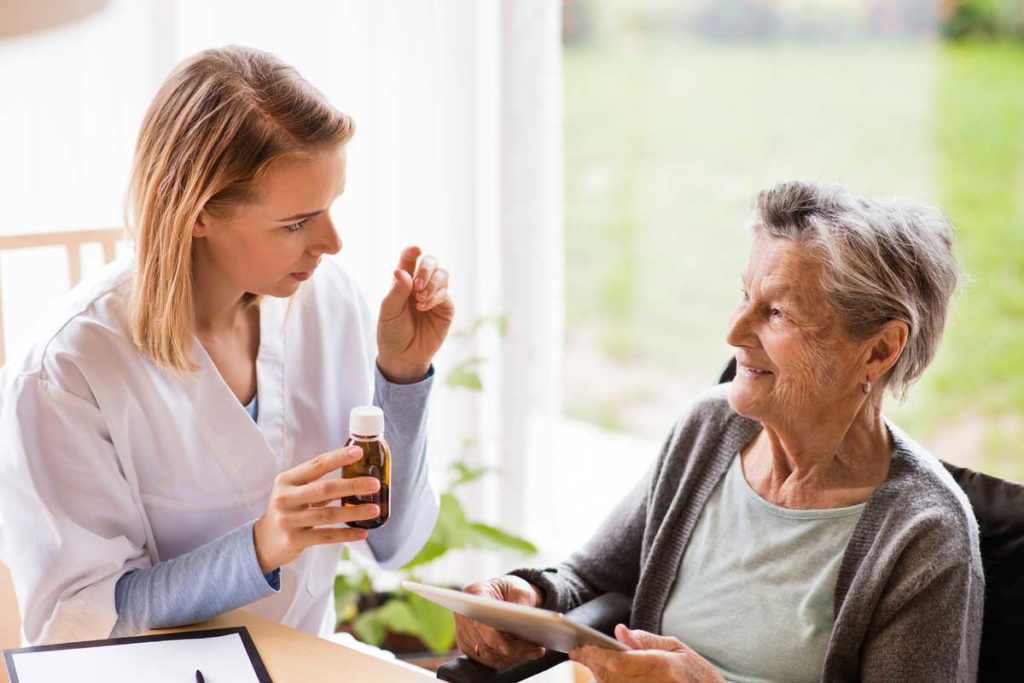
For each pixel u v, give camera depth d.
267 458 1.34
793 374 1.18
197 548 1.31
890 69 5.51
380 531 1.45
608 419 5.87
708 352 5.91
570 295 5.98
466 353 2.31
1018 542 1.24
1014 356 5.02
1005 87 5.23
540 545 2.57
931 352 1.22
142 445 1.27
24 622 1.24
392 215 2.22
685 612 1.33
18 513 1.21
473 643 1.26
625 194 6.00
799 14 5.67
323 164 1.18
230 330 1.34
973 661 1.18
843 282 1.14
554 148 2.34
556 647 1.14
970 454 4.96
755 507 1.29
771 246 1.19
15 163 1.91
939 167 5.42
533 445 2.51
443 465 2.35
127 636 1.21
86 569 1.21
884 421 1.26
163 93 1.20
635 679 1.05
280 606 1.41
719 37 5.82
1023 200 5.21
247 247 1.21
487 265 2.32
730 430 1.36
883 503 1.19
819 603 1.22
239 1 2.02
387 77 2.16
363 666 1.14
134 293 1.23
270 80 1.18
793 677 1.23
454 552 2.40
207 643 1.16
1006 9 5.19
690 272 5.95
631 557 1.46
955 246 1.22
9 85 1.88
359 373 1.47
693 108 5.90
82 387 1.22
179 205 1.17
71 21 0.57
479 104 2.24
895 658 1.14
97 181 1.96
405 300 1.30
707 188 5.93
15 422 1.20
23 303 1.91
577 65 5.98
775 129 5.79
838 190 1.20
